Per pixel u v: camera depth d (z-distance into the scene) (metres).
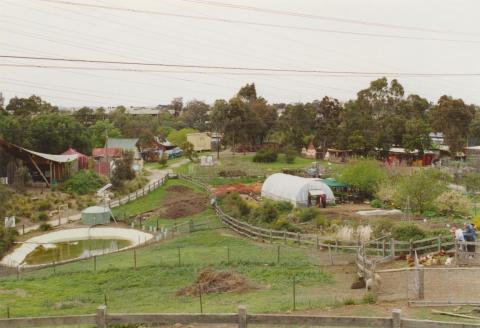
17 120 85.75
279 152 115.94
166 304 20.69
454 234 28.72
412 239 28.97
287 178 60.59
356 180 61.03
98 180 71.44
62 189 67.69
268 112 135.75
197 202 59.50
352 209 54.19
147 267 29.28
